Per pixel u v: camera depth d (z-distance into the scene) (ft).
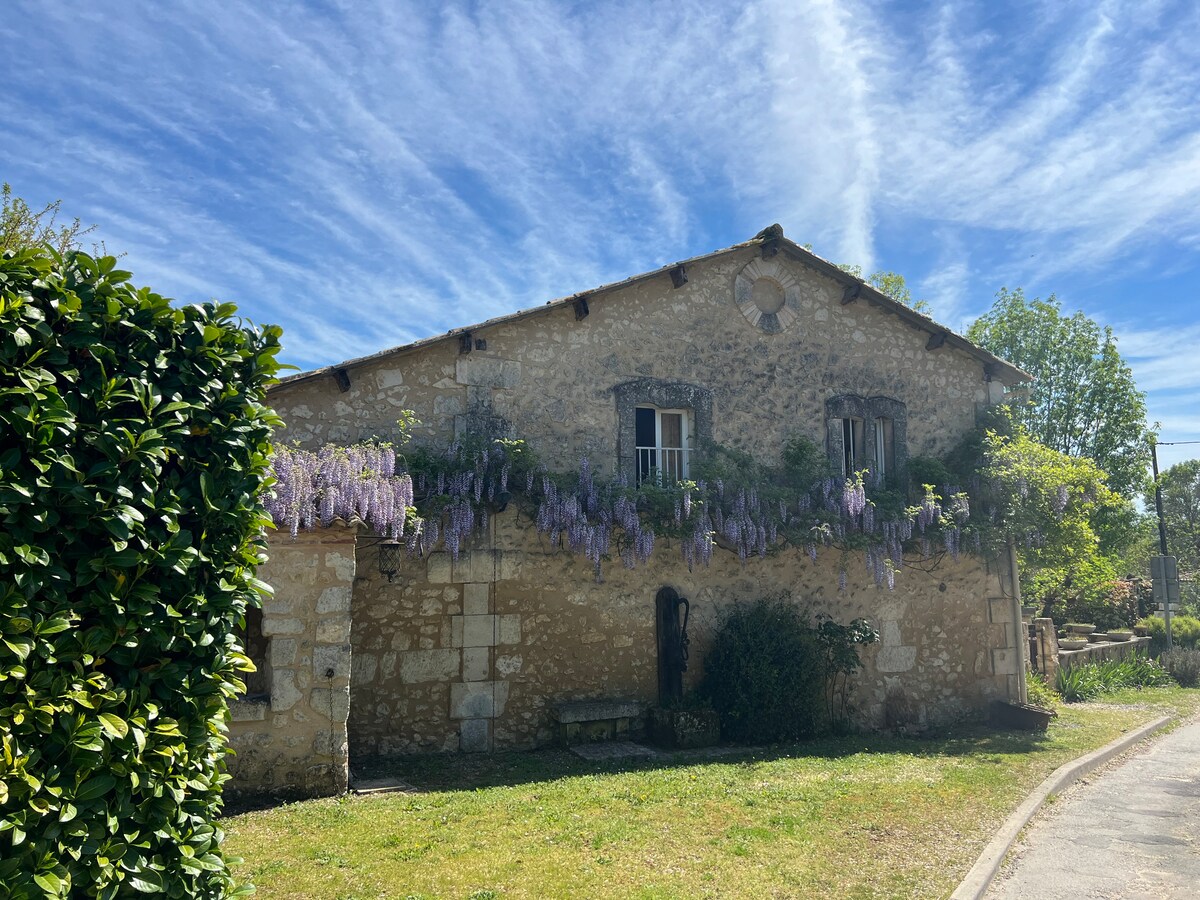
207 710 10.41
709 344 32.60
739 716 29.35
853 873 16.63
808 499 32.04
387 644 26.63
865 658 33.96
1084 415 77.20
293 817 18.90
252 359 11.64
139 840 9.41
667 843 17.58
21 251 9.38
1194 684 52.39
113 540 9.38
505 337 29.40
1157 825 21.70
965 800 22.22
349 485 22.77
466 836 17.62
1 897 7.86
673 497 29.17
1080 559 36.52
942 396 37.11
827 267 34.60
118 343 10.19
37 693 8.57
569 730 28.25
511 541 28.60
